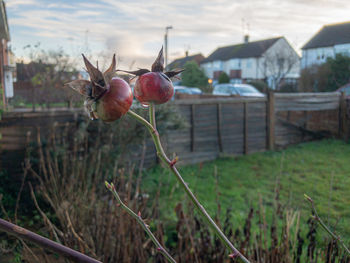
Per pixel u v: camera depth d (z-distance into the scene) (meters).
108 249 2.23
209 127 7.43
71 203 2.72
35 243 0.50
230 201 4.42
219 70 38.38
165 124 5.55
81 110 5.27
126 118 5.04
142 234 2.35
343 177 5.70
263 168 6.66
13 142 4.87
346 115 9.46
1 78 8.47
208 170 6.48
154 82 0.65
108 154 4.61
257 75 31.89
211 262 2.13
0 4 6.00
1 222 0.49
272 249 1.91
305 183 5.40
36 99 8.10
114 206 2.50
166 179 5.40
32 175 4.58
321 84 9.86
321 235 2.19
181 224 2.27
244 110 7.97
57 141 4.98
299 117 9.26
